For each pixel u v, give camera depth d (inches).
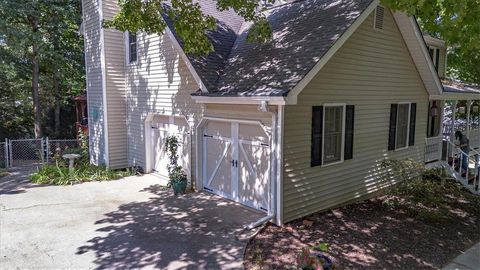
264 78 333.7
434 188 443.8
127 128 569.3
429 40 610.5
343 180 393.1
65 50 841.5
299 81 297.7
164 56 467.8
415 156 508.1
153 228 321.7
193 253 273.0
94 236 303.3
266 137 347.3
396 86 451.8
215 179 421.1
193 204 388.5
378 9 398.9
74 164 570.3
